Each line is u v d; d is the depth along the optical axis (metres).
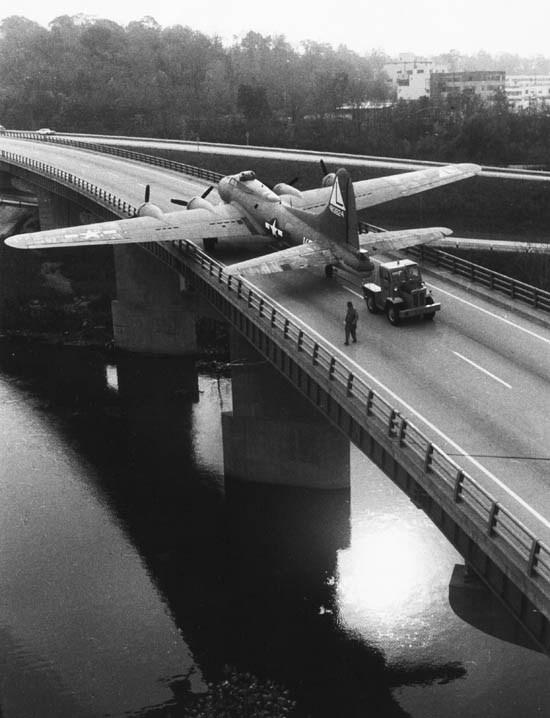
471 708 37.72
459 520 25.88
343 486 56.69
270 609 45.59
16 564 49.75
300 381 40.84
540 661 40.50
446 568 48.09
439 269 53.69
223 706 38.62
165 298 82.12
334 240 47.69
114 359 83.94
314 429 55.44
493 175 109.12
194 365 81.62
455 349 40.66
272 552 50.78
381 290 44.62
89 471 60.91
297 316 45.69
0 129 143.62
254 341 46.59
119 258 82.75
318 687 39.72
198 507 56.09
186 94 180.25
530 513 26.69
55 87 182.38
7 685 40.16
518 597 24.09
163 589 47.38
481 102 168.50
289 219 52.16
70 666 41.41
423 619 44.06
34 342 89.19
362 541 51.25
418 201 109.56
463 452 30.70
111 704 38.94
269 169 119.69
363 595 46.34
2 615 45.28
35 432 67.69
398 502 55.09
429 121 147.75
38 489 58.44
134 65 195.00
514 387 36.25
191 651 42.38
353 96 186.62
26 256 106.56
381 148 136.00
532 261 85.50
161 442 65.50
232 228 56.12
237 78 199.00
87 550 51.16
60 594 46.97
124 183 87.50
